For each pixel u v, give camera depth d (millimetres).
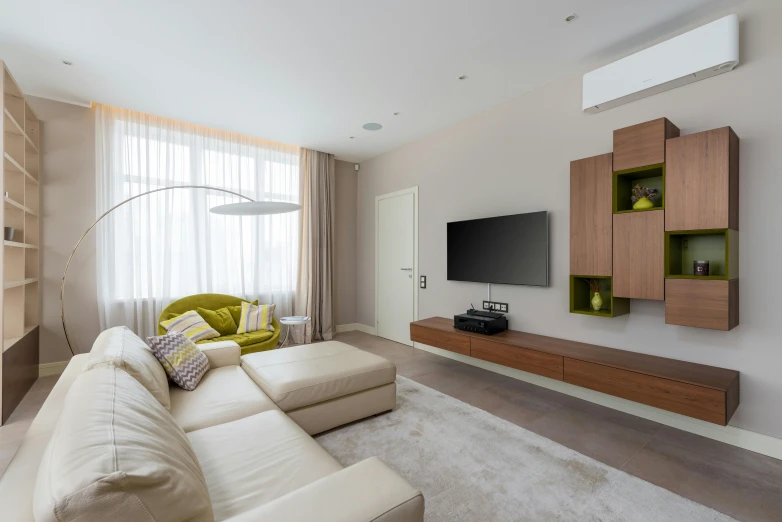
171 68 2992
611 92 2705
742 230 2285
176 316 3738
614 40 2650
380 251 5441
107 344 1766
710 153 2211
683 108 2512
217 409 1868
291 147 5105
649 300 2713
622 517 1631
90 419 886
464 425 2502
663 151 2410
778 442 2141
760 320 2223
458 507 1683
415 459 2078
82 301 3729
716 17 2367
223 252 4492
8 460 2086
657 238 2441
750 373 2262
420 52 2783
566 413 2730
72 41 2615
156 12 2301
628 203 2783
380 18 2379
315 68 3002
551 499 1746
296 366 2490
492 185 3805
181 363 2193
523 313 3543
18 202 3244
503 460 2072
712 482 1900
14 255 3182
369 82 3242
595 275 2779
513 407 2832
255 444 1502
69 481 667
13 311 3113
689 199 2295
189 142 4270
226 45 2676
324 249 5336
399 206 5082
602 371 2498
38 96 3498
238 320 4172
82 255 3723
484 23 2443
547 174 3309
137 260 3951
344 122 4191
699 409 2080
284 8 2273
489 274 3744
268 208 2857
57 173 3604
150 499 733
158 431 1018
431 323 3980
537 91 3377
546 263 3254
